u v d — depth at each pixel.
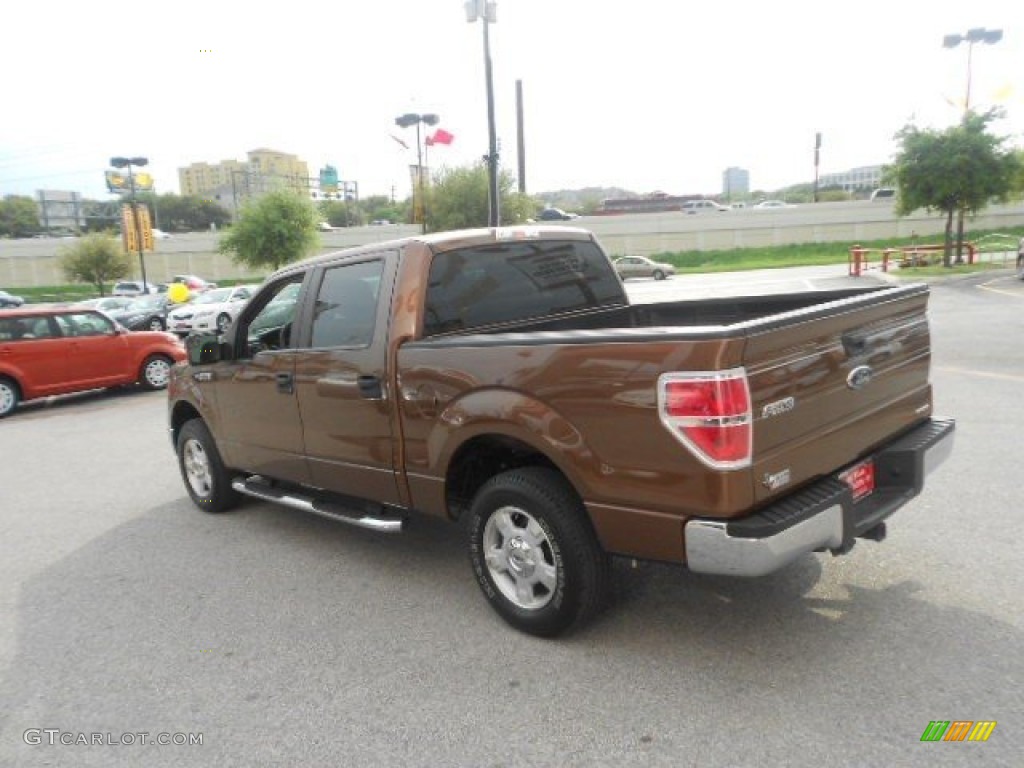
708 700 2.99
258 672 3.47
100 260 54.12
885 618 3.52
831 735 2.73
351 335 4.23
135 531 5.66
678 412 2.81
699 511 2.86
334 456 4.42
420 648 3.58
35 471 7.95
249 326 5.12
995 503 4.86
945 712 2.82
